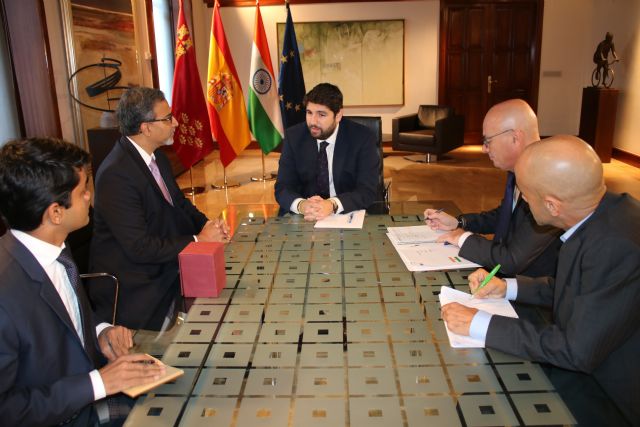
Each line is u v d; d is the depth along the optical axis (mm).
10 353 1091
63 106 4176
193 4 7781
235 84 5879
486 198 5547
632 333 1187
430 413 1008
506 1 8453
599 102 7176
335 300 1490
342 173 2736
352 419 991
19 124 3758
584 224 1254
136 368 1139
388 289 1560
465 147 8797
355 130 2762
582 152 1197
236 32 8445
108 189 2088
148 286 2098
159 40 6887
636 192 5809
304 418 996
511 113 1859
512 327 1228
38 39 3693
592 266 1181
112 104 4910
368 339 1275
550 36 8578
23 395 1070
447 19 8461
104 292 2068
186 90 5500
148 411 1026
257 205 2596
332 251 1891
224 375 1141
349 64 8539
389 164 7512
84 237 2162
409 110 8766
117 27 5016
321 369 1154
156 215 2227
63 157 1169
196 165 7543
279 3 8312
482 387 1090
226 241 2027
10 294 1111
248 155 8422
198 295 1535
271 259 1819
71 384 1099
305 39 8422
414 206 2508
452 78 8734
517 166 1276
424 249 1881
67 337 1230
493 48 8641
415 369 1151
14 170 1128
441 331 1311
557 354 1163
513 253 1722
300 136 2779
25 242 1200
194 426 982
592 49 8445
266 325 1355
